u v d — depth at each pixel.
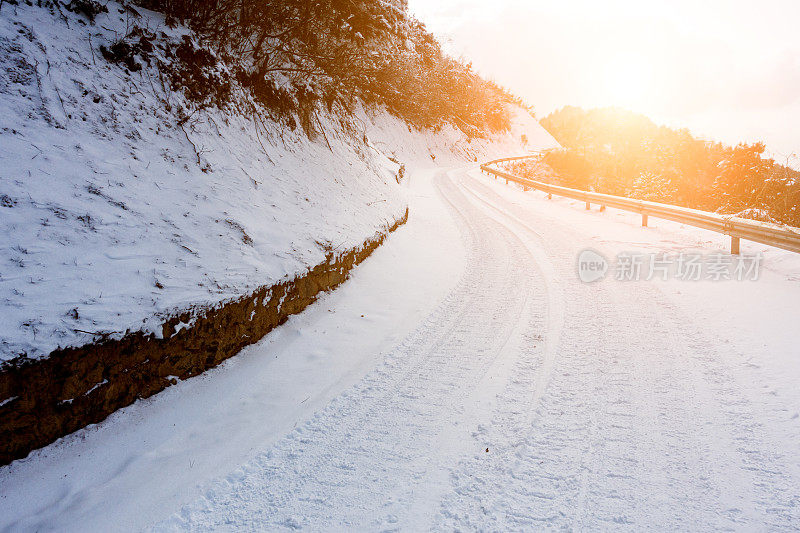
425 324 6.39
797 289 6.57
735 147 37.22
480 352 5.36
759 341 4.96
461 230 13.14
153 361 4.18
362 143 14.61
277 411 4.32
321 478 3.37
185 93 7.28
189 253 5.11
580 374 4.59
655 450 3.36
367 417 4.16
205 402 4.34
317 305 6.81
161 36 7.46
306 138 10.43
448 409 4.20
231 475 3.43
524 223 13.84
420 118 46.00
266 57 9.70
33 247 3.96
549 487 3.10
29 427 3.29
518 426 3.83
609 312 6.26
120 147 5.69
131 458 3.54
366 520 2.94
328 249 7.39
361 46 14.55
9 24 5.55
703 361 4.65
